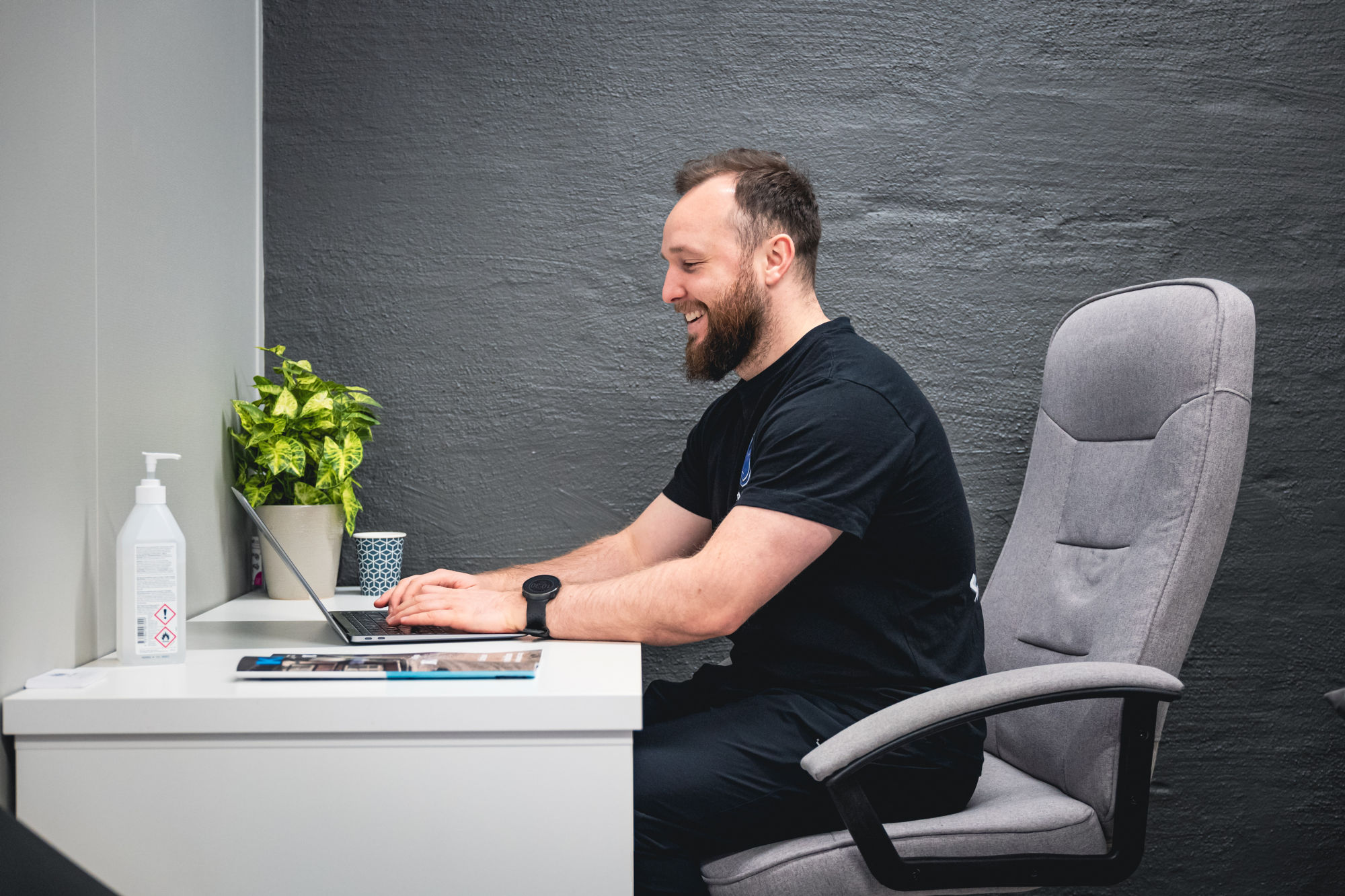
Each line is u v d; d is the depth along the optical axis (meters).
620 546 1.44
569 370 1.71
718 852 0.99
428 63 1.70
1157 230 1.73
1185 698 1.72
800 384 1.13
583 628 1.10
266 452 1.47
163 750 0.85
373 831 0.86
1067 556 1.23
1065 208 1.73
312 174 1.69
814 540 1.03
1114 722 1.00
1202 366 1.07
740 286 1.21
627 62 1.71
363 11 1.70
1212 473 1.04
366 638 1.08
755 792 0.98
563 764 0.87
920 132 1.72
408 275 1.70
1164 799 1.72
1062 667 0.94
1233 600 1.72
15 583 0.87
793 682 1.09
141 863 0.85
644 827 0.97
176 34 1.30
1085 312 1.30
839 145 1.72
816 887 0.92
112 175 1.09
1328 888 1.72
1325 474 1.73
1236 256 1.73
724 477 1.29
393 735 0.86
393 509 1.70
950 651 1.12
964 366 1.72
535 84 1.71
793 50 1.72
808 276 1.25
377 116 1.70
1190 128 1.73
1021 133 1.73
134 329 1.15
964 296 1.72
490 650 1.05
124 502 1.12
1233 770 1.71
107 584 1.07
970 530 1.17
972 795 1.08
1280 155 1.74
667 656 1.70
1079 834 0.97
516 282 1.71
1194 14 1.74
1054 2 1.73
